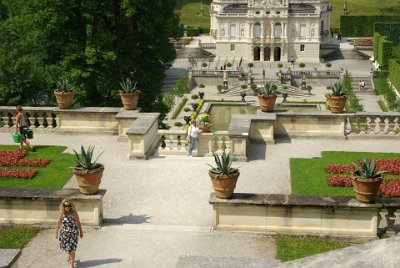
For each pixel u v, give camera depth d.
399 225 24.55
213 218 24.94
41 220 25.53
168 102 105.56
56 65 61.47
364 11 198.88
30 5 58.00
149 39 59.88
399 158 33.31
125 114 37.94
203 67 149.75
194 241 24.08
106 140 38.16
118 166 33.00
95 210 25.22
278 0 154.25
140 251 23.31
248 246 23.66
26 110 40.00
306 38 157.50
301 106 118.50
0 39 66.06
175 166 32.91
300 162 32.94
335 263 10.38
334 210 24.08
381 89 122.75
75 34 57.16
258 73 144.88
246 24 158.38
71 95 39.94
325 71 137.50
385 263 10.08
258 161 33.97
